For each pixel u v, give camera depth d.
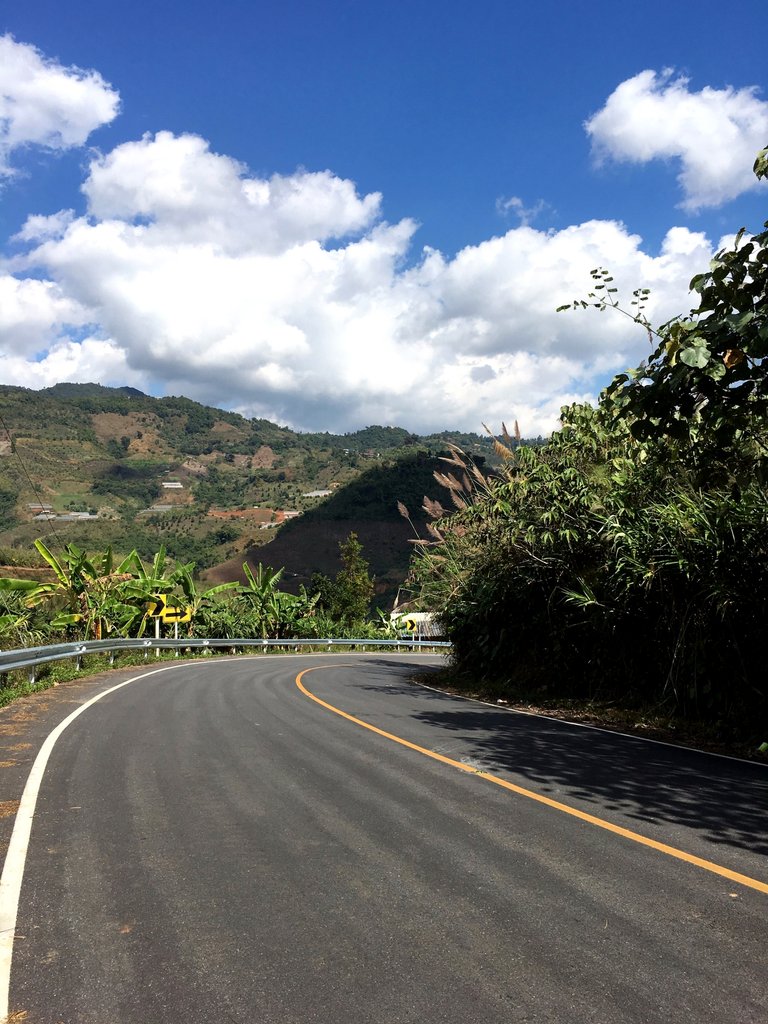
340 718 10.12
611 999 2.86
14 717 9.90
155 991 2.91
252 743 8.07
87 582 24.47
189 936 3.39
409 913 3.65
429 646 42.59
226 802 5.63
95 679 15.70
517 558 15.40
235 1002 2.83
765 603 9.81
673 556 10.73
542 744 8.59
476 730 9.52
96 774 6.54
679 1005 2.82
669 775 6.95
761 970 3.10
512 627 16.09
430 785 6.25
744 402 6.66
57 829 4.95
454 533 18.33
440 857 4.46
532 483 14.59
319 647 37.62
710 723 10.18
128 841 4.71
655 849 4.65
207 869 4.24
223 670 19.62
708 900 3.85
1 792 5.90
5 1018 2.71
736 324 5.94
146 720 9.71
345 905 3.75
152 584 27.02
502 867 4.30
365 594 54.25
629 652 12.48
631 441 12.68
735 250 6.13
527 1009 2.78
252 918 3.59
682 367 6.27
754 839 4.89
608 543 12.94
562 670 14.44
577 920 3.59
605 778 6.73
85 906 3.72
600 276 9.56
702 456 8.15
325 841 4.74
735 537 9.96
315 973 3.06
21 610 22.02
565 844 4.73
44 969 3.09
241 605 36.75
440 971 3.08
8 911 3.66
